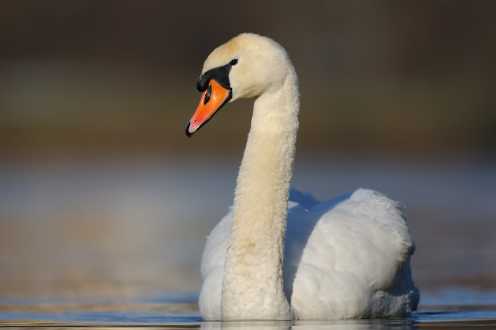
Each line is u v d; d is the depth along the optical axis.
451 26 43.34
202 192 27.27
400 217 11.71
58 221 22.70
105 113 37.34
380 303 11.20
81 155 35.69
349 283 10.80
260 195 10.64
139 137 36.25
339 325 10.43
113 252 18.50
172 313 12.14
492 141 36.28
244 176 10.73
